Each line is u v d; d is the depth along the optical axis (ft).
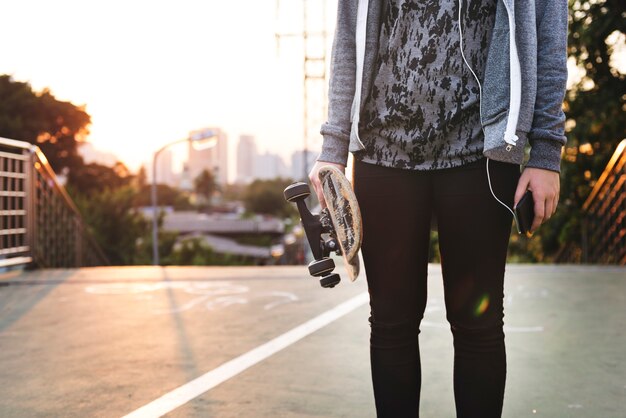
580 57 38.70
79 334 11.32
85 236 31.22
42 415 7.41
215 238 306.14
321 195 5.39
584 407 7.61
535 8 4.95
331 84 5.45
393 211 5.16
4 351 10.21
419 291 5.30
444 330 11.32
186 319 12.54
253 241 311.88
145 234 120.57
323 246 5.33
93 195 113.60
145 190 421.59
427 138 5.01
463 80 4.98
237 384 8.50
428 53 5.03
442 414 7.37
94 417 7.33
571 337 10.89
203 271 19.27
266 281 17.20
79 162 132.98
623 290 15.37
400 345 5.30
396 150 5.13
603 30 37.50
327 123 5.42
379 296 5.29
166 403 7.77
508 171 4.92
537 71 4.89
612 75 38.91
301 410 7.53
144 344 10.60
